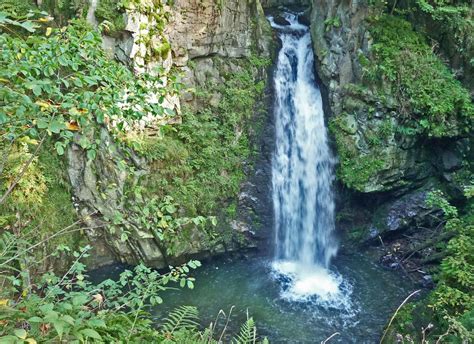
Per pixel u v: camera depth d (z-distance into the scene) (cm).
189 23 909
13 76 272
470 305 598
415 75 920
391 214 997
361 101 948
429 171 995
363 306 819
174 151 852
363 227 1018
